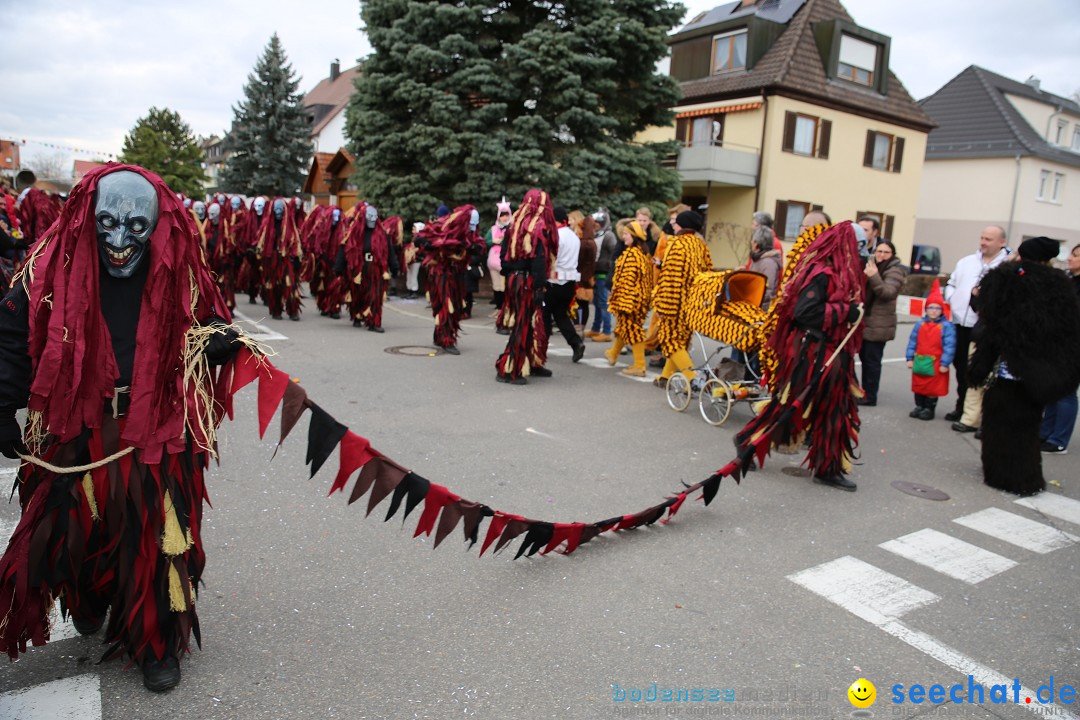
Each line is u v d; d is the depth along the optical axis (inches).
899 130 1091.9
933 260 1168.8
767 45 1000.2
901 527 184.7
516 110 612.7
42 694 103.7
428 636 124.3
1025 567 165.9
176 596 102.0
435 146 581.0
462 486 193.6
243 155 1604.3
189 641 114.8
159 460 98.0
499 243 450.9
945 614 142.6
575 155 590.2
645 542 167.0
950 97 1411.2
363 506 175.3
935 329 285.7
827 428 204.5
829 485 210.8
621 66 619.5
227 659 114.5
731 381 266.2
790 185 989.8
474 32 591.8
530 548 148.4
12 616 96.6
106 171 94.5
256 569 143.2
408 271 617.3
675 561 158.2
